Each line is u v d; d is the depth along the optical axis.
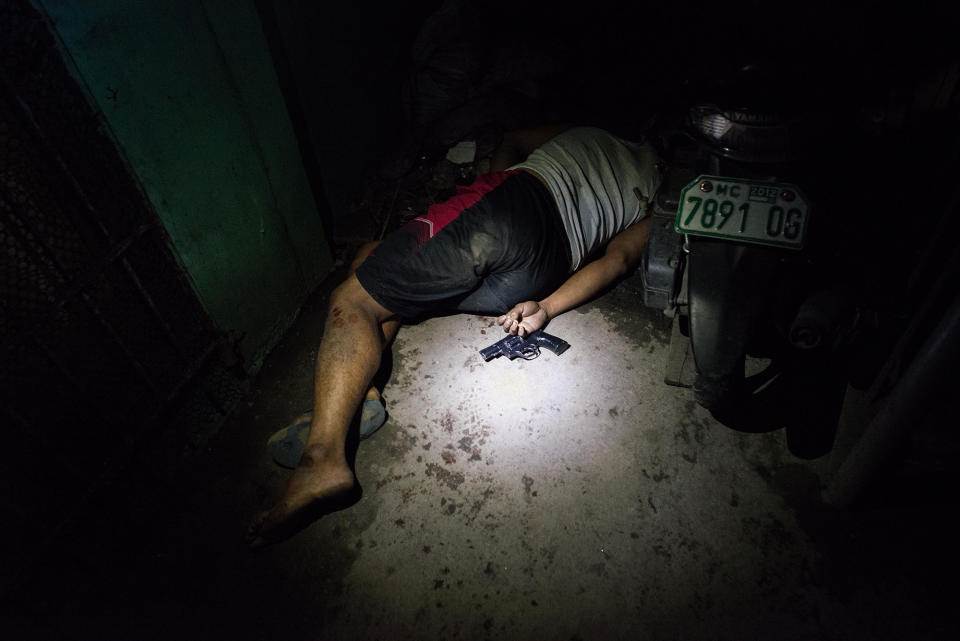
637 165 3.05
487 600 1.90
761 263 2.00
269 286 2.69
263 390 2.64
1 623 1.80
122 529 2.10
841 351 2.37
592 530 2.05
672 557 1.96
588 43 4.56
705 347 1.97
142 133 1.84
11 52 1.44
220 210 2.26
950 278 1.63
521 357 2.67
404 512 2.14
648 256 2.29
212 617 1.90
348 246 3.36
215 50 2.08
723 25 3.93
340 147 3.44
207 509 2.20
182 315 2.22
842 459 2.09
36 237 1.62
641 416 2.40
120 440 2.02
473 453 2.31
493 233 2.50
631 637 1.78
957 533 1.92
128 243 1.88
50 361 1.74
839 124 2.08
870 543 1.93
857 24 2.81
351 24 3.35
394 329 2.66
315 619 1.88
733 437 2.28
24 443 1.74
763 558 1.93
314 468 2.00
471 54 3.84
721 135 2.12
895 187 2.17
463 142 3.92
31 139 1.57
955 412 1.84
